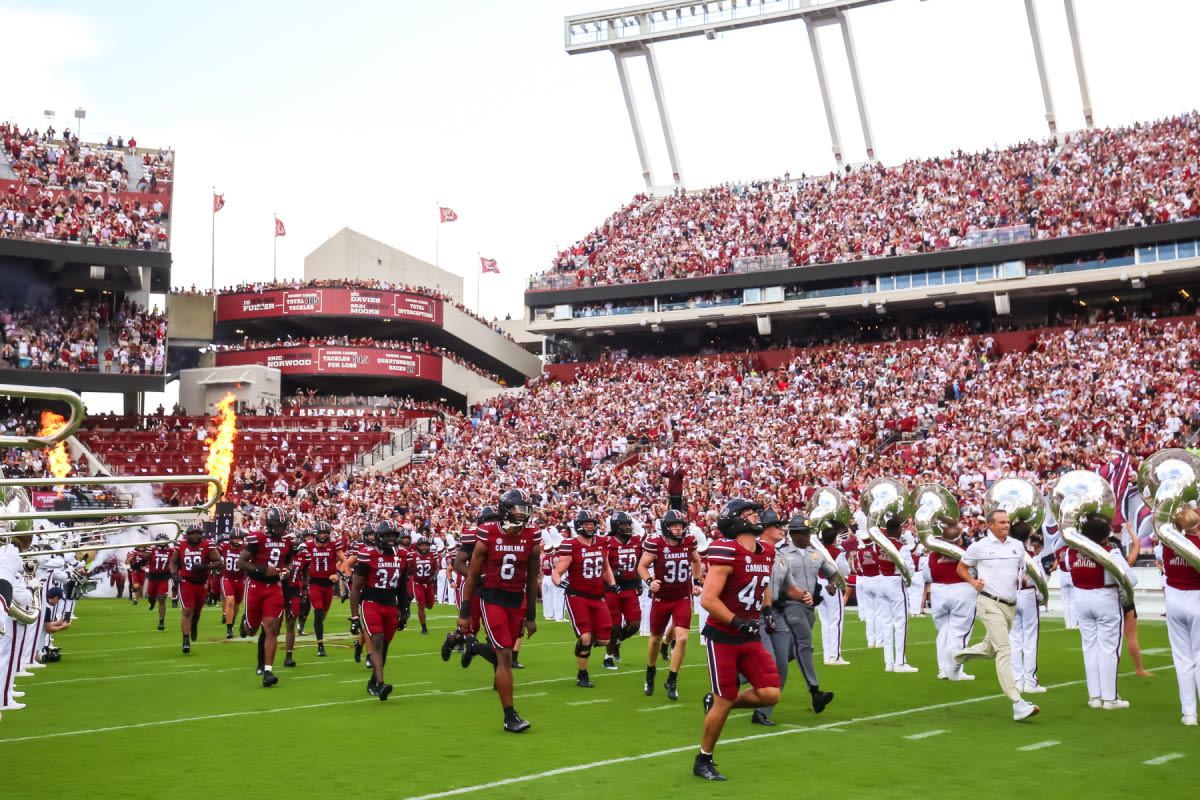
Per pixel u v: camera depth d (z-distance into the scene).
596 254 51.09
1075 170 42.25
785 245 46.00
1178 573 9.50
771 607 10.14
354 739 9.20
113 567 32.41
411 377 50.91
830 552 14.56
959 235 42.03
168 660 15.57
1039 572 11.40
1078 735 9.14
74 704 11.30
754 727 9.70
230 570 18.30
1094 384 33.81
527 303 50.56
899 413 36.41
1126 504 16.34
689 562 11.70
